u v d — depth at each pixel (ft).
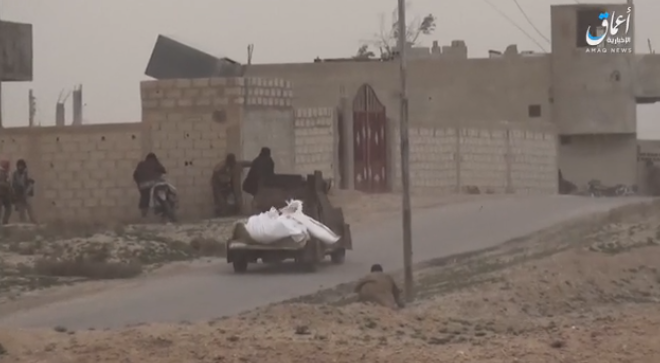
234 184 198.80
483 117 343.87
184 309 108.27
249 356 74.84
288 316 92.63
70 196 210.59
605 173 348.59
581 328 88.63
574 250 143.84
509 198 236.84
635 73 345.51
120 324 99.14
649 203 208.85
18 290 122.11
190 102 205.16
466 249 156.76
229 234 172.65
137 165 200.34
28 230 170.50
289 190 148.56
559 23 342.03
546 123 330.75
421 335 85.76
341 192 224.12
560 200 231.71
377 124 248.32
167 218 192.65
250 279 130.72
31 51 263.29
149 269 141.28
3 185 186.50
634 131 344.08
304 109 226.38
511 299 112.57
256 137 207.51
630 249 143.95
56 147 211.41
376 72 339.16
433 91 345.51
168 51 283.79
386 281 106.22
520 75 343.26
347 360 73.77
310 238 136.98
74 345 79.30
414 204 216.54
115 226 172.55
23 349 77.97
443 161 266.16
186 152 205.36
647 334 83.56
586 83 340.18
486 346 79.87
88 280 131.85
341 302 108.27
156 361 73.77
